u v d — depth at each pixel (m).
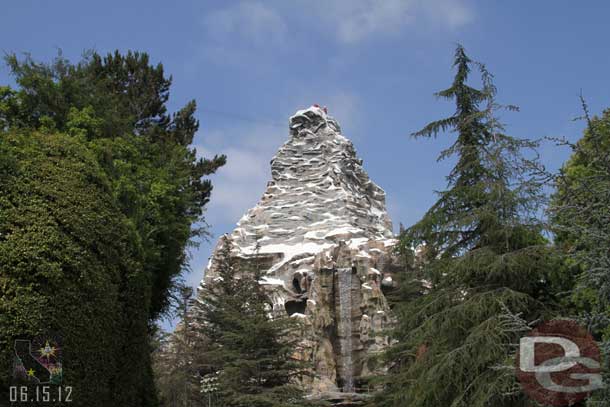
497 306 28.38
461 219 30.50
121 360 28.92
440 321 29.91
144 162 41.78
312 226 83.00
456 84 33.66
